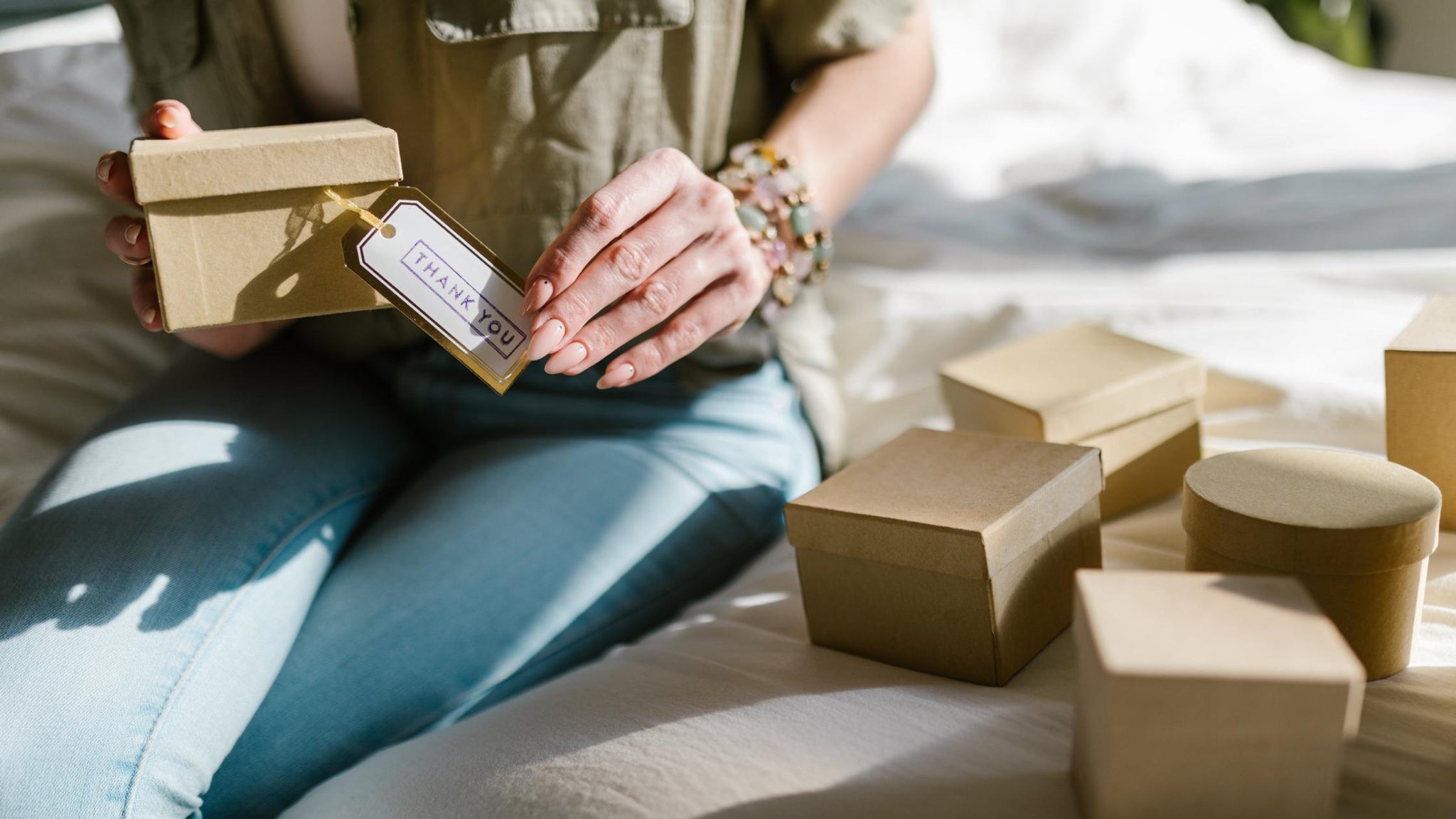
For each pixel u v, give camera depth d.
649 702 0.57
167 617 0.62
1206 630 0.41
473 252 0.56
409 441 0.88
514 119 0.77
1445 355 0.61
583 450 0.79
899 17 0.86
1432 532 0.51
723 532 0.79
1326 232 1.20
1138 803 0.40
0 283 0.97
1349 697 0.38
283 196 0.54
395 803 0.54
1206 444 0.81
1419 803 0.44
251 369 0.88
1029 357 0.80
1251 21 1.84
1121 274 1.15
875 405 1.00
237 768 0.64
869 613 0.59
